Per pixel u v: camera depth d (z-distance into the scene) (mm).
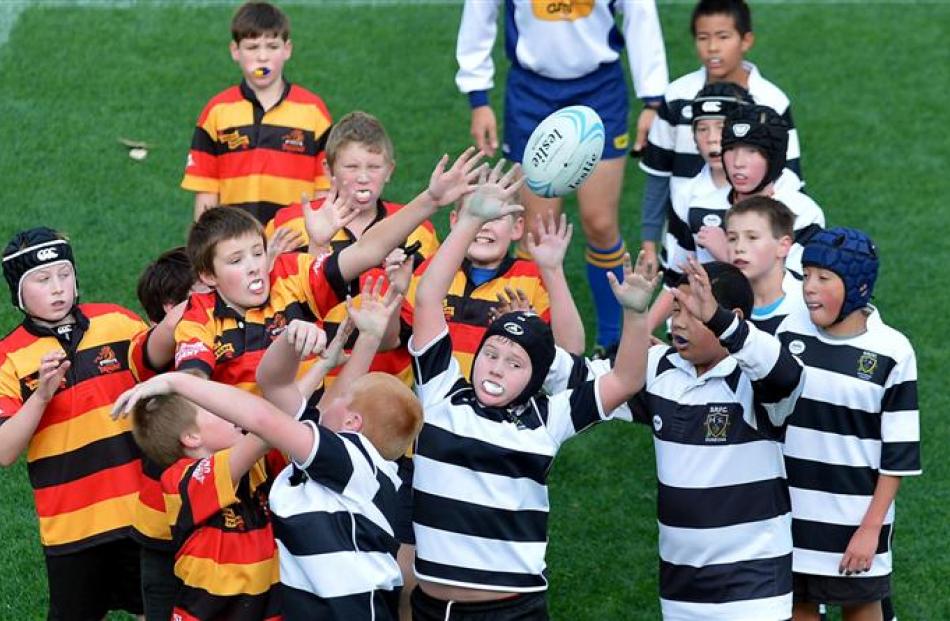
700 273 18531
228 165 29391
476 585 18906
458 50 31938
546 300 23344
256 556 18969
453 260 19359
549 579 24594
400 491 20953
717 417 19734
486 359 18922
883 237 34938
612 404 19031
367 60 41625
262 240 20703
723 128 24484
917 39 43750
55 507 21062
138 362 21219
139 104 38938
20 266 20688
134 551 21422
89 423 21031
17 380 20797
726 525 19750
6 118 37969
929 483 26938
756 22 44500
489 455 18797
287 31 29344
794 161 28312
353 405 18047
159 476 20031
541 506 19172
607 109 31031
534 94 31312
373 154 23266
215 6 43750
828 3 45656
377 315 18797
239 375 20469
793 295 21641
